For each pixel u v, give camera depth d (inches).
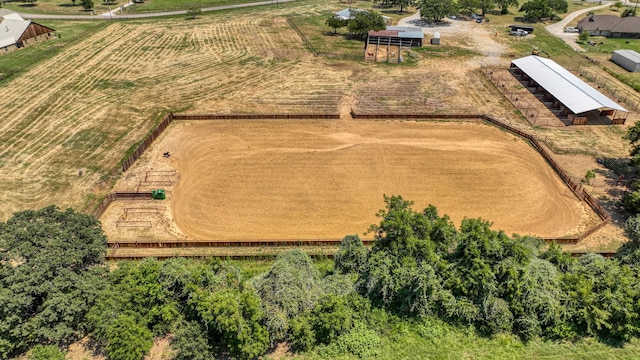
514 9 4943.4
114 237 1533.0
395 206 1300.4
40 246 1114.1
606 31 3937.0
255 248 1462.8
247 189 1787.6
